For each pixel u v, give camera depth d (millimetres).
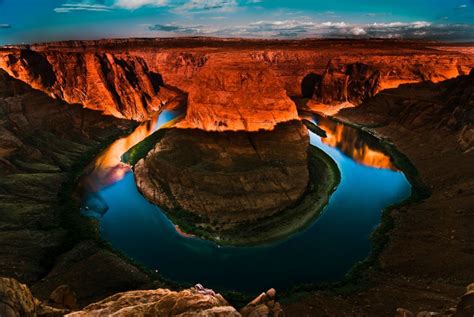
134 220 45062
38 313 16062
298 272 35438
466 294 15398
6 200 45750
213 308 14258
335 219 44438
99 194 51250
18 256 36312
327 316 27953
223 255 38156
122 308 15523
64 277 33250
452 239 35594
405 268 33688
